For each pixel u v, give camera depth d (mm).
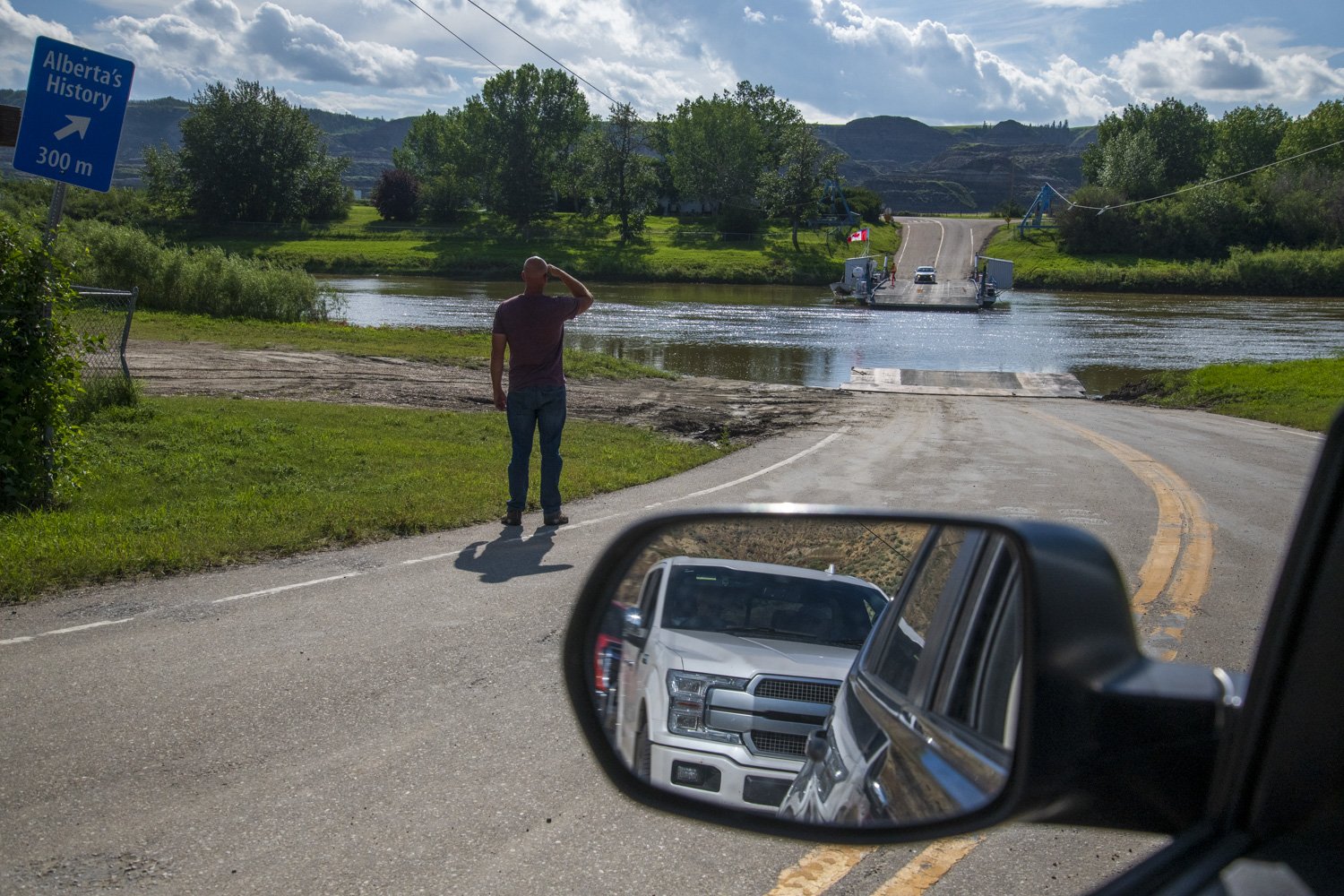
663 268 92125
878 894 3141
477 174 124750
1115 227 105812
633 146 113625
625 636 2465
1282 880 1192
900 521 2326
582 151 116750
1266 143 154125
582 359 26266
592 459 12820
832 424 18500
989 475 11930
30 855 3314
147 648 5367
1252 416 20828
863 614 2703
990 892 3152
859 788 2262
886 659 2465
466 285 76438
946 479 11586
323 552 7688
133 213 108875
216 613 6012
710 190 128625
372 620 5906
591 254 98375
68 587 6566
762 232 121438
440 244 104250
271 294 33656
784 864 3324
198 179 107875
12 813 3586
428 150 163750
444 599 6348
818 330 49812
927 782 1901
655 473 11828
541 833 3496
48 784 3805
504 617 5973
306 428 13859
